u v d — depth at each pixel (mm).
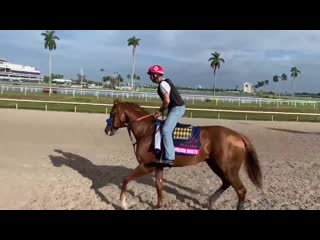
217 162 6059
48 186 7773
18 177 8305
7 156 10602
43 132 15430
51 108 26297
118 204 6797
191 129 6176
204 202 6984
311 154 13367
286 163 11352
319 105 44562
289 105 43406
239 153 6035
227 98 44500
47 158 10664
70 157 10977
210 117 26391
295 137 17859
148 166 6375
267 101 45719
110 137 15188
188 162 6191
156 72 6082
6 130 15359
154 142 6152
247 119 26766
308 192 7836
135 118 6430
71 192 7426
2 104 26734
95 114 23594
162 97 6121
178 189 7883
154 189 7781
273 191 7879
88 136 15133
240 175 9219
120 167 9945
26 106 26469
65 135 15039
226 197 7328
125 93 42312
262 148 14305
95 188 7770
